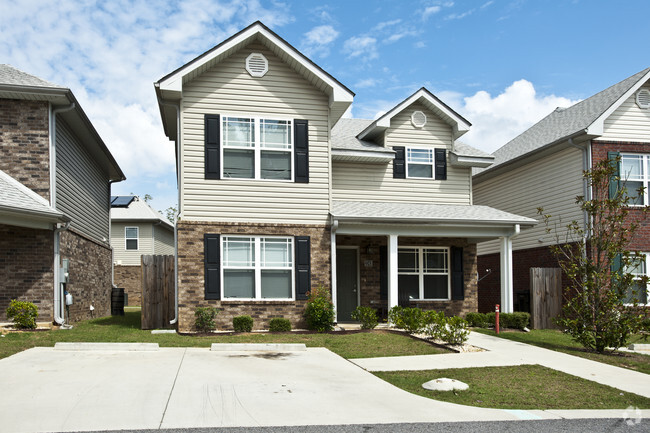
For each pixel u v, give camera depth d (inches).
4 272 519.2
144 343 429.4
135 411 242.7
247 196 551.2
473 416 255.8
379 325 596.1
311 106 577.3
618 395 309.7
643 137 679.7
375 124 664.4
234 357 391.5
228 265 545.0
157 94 541.0
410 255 675.4
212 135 546.9
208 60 531.8
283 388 297.0
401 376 343.0
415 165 687.1
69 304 565.0
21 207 469.7
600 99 735.7
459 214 619.2
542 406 281.1
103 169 831.7
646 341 532.7
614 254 474.3
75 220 641.0
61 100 540.4
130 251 1280.8
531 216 781.3
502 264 628.1
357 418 244.4
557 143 690.2
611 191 657.6
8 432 209.6
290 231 559.5
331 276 563.8
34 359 364.2
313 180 571.8
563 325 504.4
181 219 533.0
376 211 598.2
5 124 534.9
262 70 565.3
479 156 687.1
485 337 527.2
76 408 244.5
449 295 679.1
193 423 228.1
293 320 552.1
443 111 682.8
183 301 526.6
